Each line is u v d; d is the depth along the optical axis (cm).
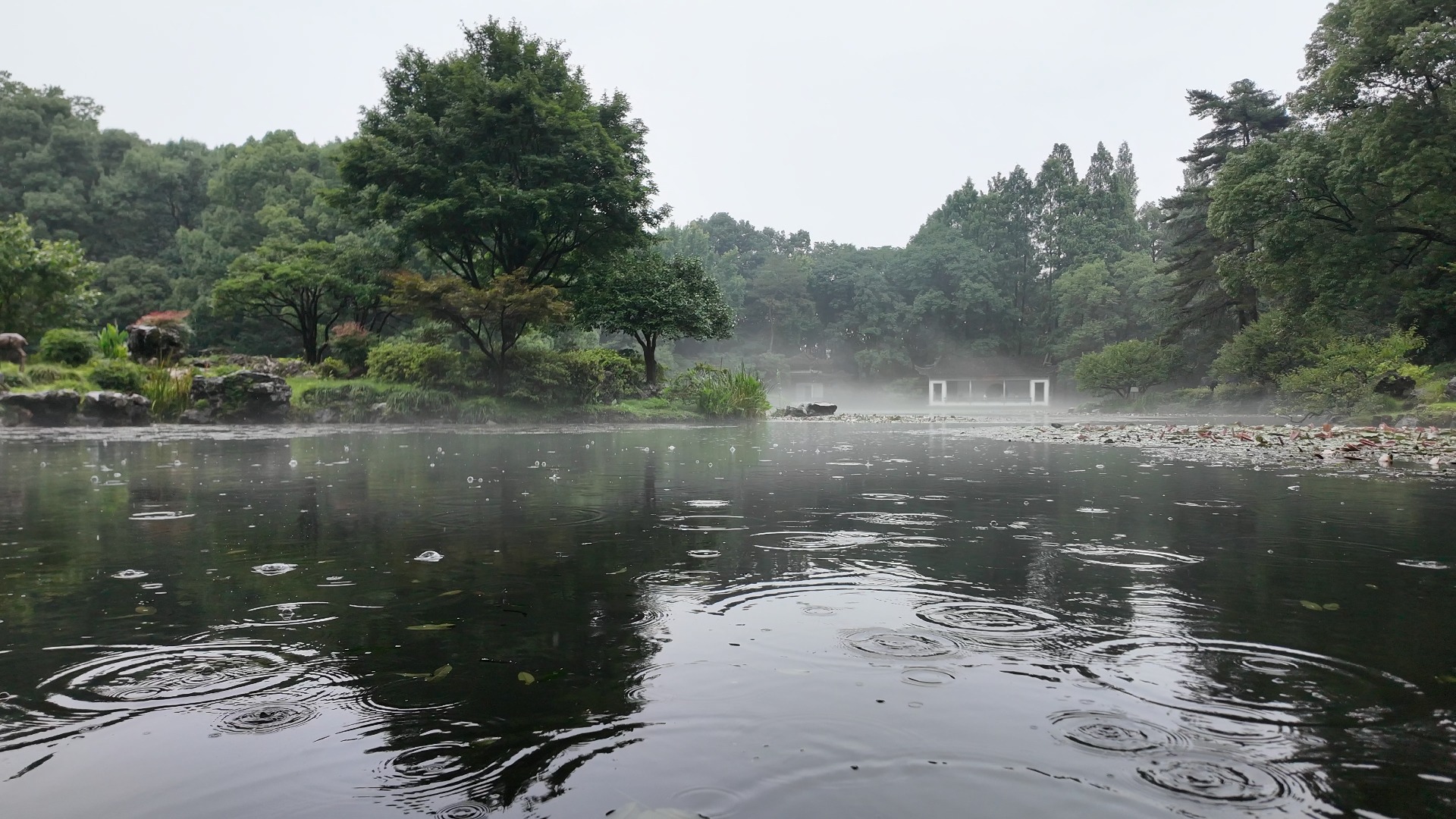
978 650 181
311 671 166
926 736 133
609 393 2361
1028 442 1252
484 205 2105
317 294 2920
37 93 5709
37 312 2233
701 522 385
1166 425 1956
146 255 5331
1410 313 2473
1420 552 307
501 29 2359
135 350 1959
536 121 2248
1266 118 4041
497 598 230
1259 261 2688
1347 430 1536
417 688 156
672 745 130
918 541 332
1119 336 6278
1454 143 2080
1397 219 2417
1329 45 2442
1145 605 223
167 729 137
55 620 204
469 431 1568
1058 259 7556
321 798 114
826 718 141
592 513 416
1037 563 284
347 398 1816
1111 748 129
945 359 7244
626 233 2472
